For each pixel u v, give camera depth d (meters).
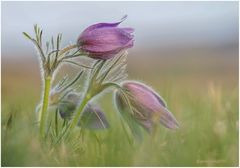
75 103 0.62
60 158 0.56
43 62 0.60
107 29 0.60
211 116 0.68
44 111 0.60
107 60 0.61
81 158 0.56
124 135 0.63
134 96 0.61
